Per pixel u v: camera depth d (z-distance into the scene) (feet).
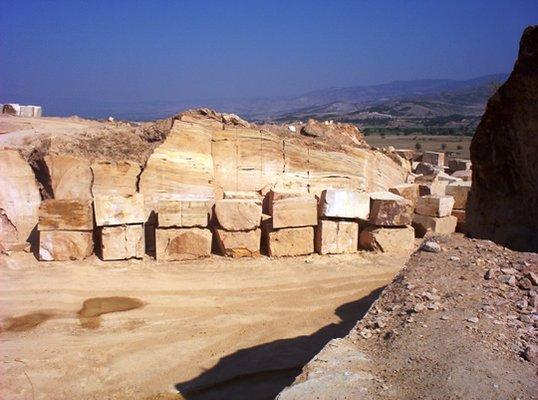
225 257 35.19
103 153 39.78
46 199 35.86
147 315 26.96
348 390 13.55
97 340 24.27
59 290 29.43
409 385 13.64
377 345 15.92
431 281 18.92
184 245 34.42
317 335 24.99
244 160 41.86
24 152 38.32
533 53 24.00
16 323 25.67
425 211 41.11
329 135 48.39
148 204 38.11
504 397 12.76
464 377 13.53
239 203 34.94
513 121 25.64
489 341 15.10
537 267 19.42
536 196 25.29
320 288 30.71
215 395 20.25
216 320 26.53
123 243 33.83
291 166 43.06
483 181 28.45
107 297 28.91
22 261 33.04
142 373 21.63
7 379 20.83
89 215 33.73
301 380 14.12
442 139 214.07
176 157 39.34
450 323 16.11
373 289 30.63
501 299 17.46
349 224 36.45
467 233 30.48
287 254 35.68
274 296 29.55
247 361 22.59
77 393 20.21
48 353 22.91
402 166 53.57
